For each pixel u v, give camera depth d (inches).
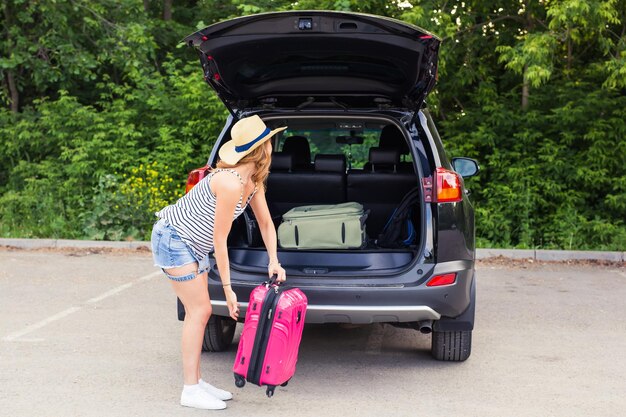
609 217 429.7
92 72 541.0
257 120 160.9
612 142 425.4
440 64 437.1
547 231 430.0
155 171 451.5
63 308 270.2
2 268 351.3
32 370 196.7
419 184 190.4
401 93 204.8
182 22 617.3
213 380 190.9
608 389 186.2
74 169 459.8
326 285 183.5
